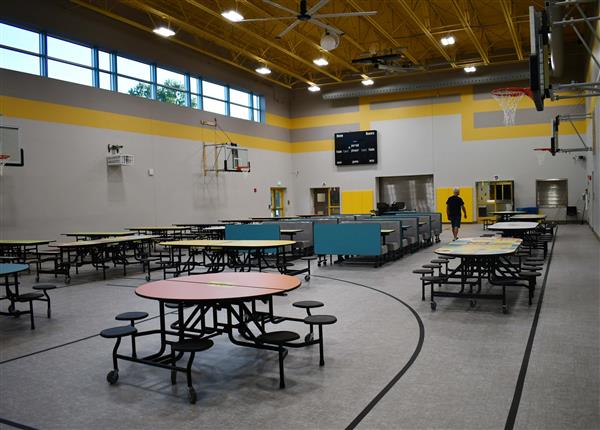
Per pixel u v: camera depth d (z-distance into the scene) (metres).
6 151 9.87
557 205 17.61
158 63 14.58
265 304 5.74
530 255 8.80
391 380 3.20
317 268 8.79
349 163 20.19
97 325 5.00
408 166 19.45
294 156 21.14
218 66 17.08
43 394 3.13
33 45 11.32
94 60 12.73
